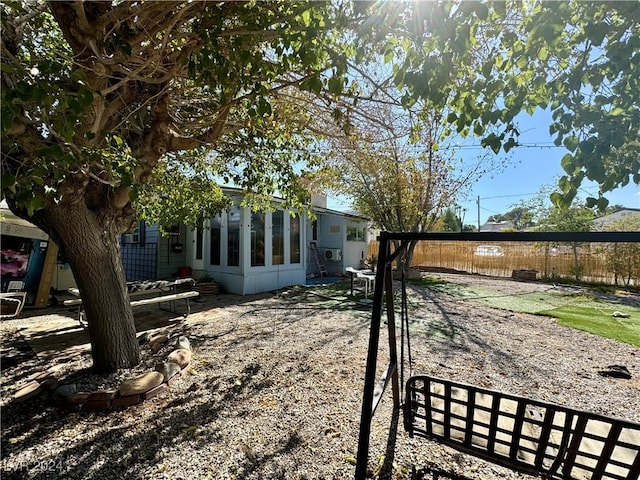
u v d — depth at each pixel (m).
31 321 5.55
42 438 2.24
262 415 2.60
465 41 1.57
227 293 8.62
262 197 4.84
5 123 1.32
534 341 4.74
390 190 10.70
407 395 2.10
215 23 1.80
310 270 13.12
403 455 2.15
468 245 14.54
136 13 1.80
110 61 1.97
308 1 1.63
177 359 3.35
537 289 9.96
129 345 3.32
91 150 2.06
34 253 6.62
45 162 1.64
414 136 3.41
